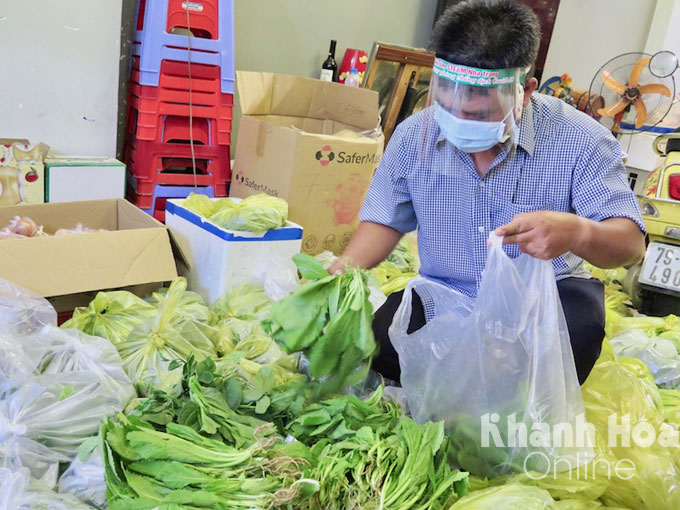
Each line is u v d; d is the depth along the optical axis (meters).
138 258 1.95
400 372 1.71
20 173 2.35
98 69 2.56
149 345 1.63
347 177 2.50
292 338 1.33
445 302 1.67
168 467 1.12
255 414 1.37
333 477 1.17
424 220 1.74
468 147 1.49
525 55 1.35
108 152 2.71
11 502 1.11
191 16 2.63
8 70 2.39
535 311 1.38
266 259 2.13
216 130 2.83
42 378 1.38
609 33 4.88
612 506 1.42
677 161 2.91
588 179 1.54
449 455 1.46
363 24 3.92
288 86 2.85
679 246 2.74
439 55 1.42
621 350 2.04
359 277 1.35
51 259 1.80
